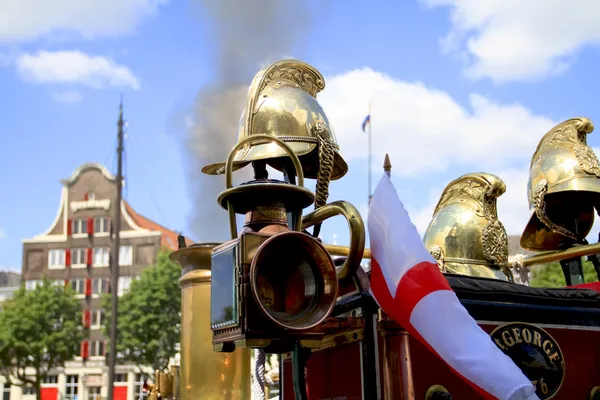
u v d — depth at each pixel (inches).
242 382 121.3
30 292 1392.7
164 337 1290.6
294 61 103.6
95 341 1593.3
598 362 94.5
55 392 1595.7
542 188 125.6
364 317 80.6
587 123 125.8
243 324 69.9
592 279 486.0
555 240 136.6
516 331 89.0
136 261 1605.6
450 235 110.6
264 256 71.4
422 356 81.8
